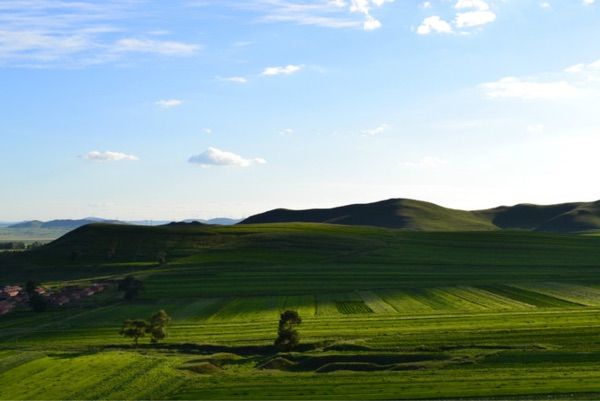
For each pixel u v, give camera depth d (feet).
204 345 288.71
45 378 229.45
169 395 206.18
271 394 200.85
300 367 247.29
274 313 379.55
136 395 206.49
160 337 299.38
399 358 244.22
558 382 196.03
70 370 240.32
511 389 190.80
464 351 248.73
